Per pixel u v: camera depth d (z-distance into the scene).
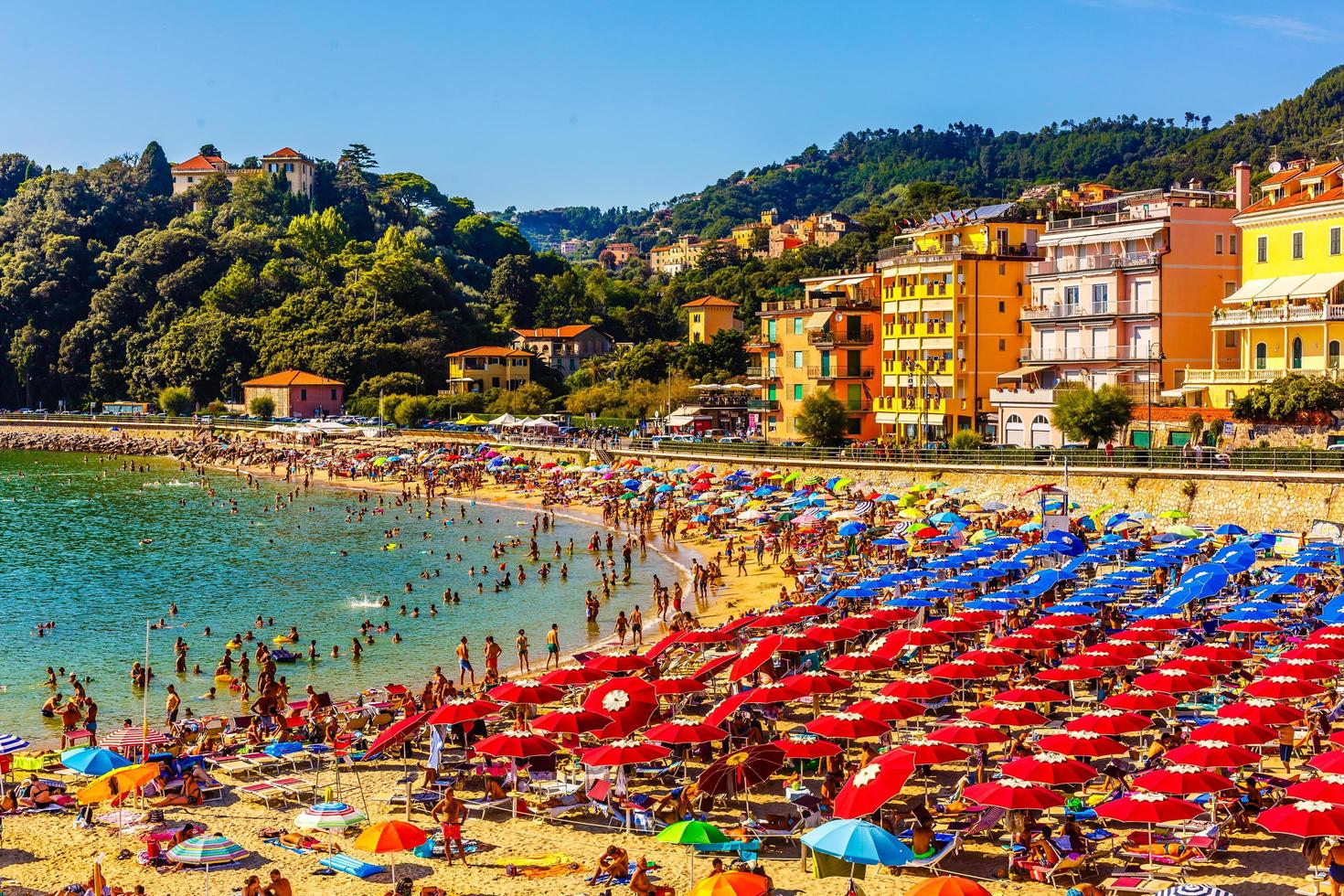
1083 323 115.88
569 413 181.75
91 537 113.69
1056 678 43.72
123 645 69.44
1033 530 81.81
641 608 78.88
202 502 140.75
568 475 142.75
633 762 36.41
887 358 135.50
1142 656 46.44
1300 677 41.31
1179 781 31.70
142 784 38.47
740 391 163.12
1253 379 98.00
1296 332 96.38
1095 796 35.94
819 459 116.69
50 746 50.25
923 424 129.62
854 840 29.03
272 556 102.44
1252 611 53.31
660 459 137.25
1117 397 99.06
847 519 88.12
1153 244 111.38
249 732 47.69
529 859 34.31
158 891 33.12
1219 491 83.75
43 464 185.50
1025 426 114.56
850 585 68.50
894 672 53.59
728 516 108.75
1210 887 28.11
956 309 126.19
